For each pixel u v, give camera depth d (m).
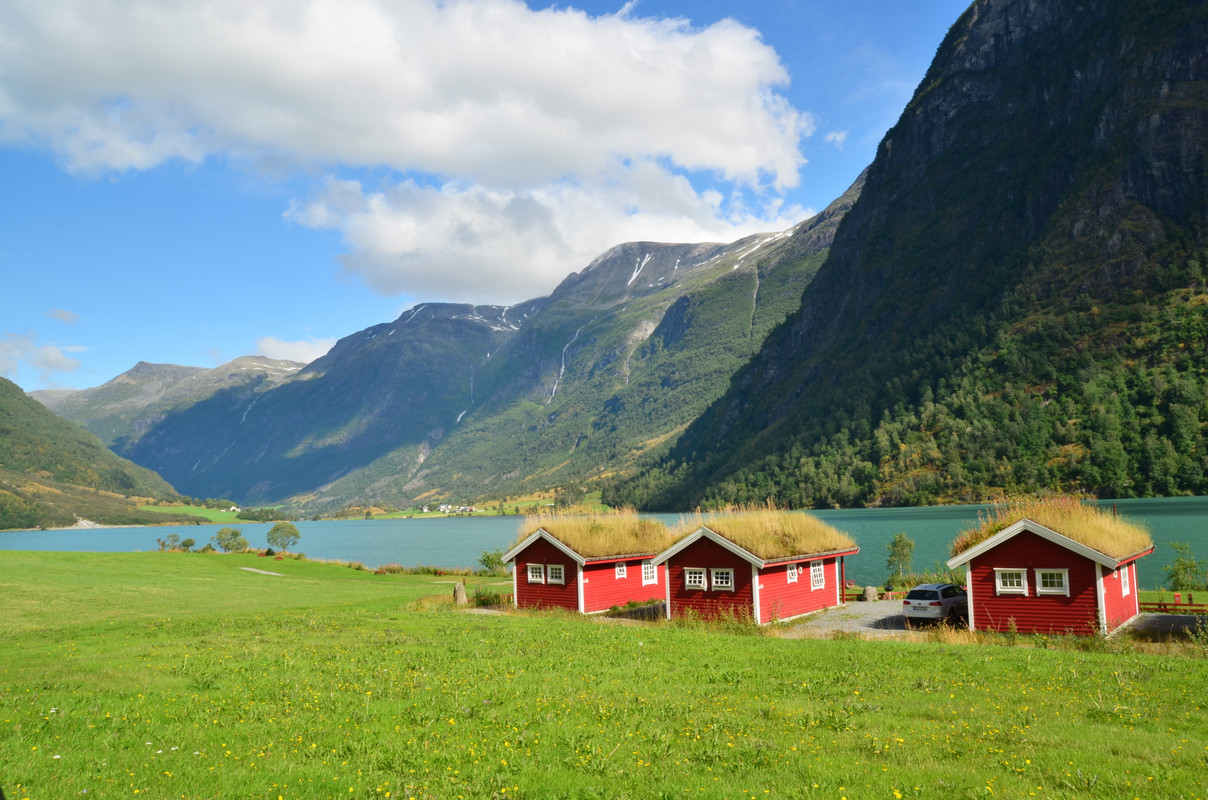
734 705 16.95
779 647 25.98
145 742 14.04
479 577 76.31
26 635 30.48
